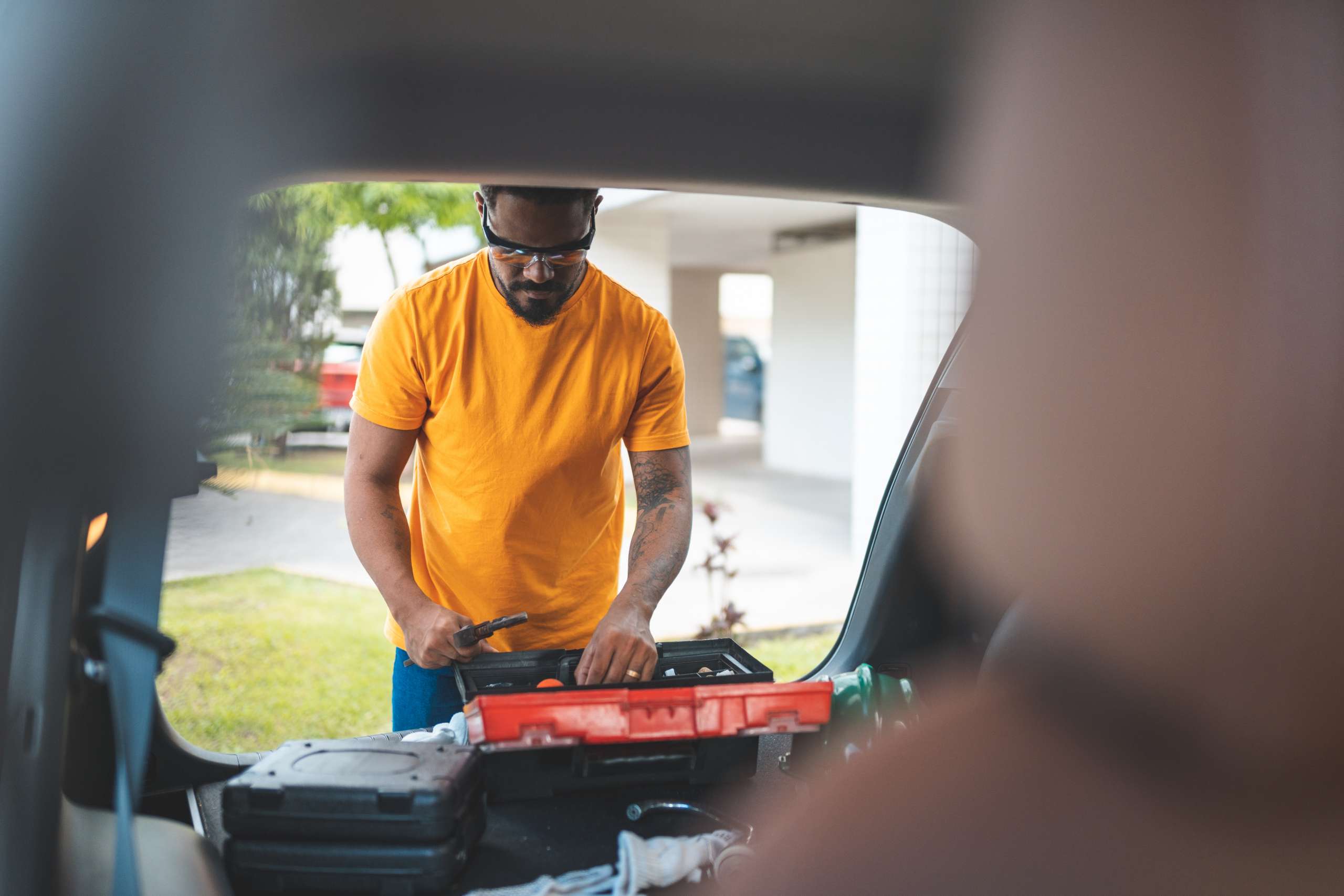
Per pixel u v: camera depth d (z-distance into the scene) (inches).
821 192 44.6
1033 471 18.5
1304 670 20.9
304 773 40.1
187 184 33.3
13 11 31.6
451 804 39.0
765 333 852.0
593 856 42.9
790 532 315.9
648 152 40.3
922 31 34.6
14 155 30.9
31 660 31.8
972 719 24.1
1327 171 18.4
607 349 68.4
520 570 70.1
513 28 34.3
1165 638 20.5
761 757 53.3
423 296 65.6
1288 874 23.1
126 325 32.5
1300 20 18.8
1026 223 17.5
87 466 32.8
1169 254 17.5
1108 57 17.7
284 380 144.7
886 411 245.3
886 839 24.3
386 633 73.2
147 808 48.2
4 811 31.1
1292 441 18.6
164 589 35.8
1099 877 23.3
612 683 49.7
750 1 34.2
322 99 35.9
